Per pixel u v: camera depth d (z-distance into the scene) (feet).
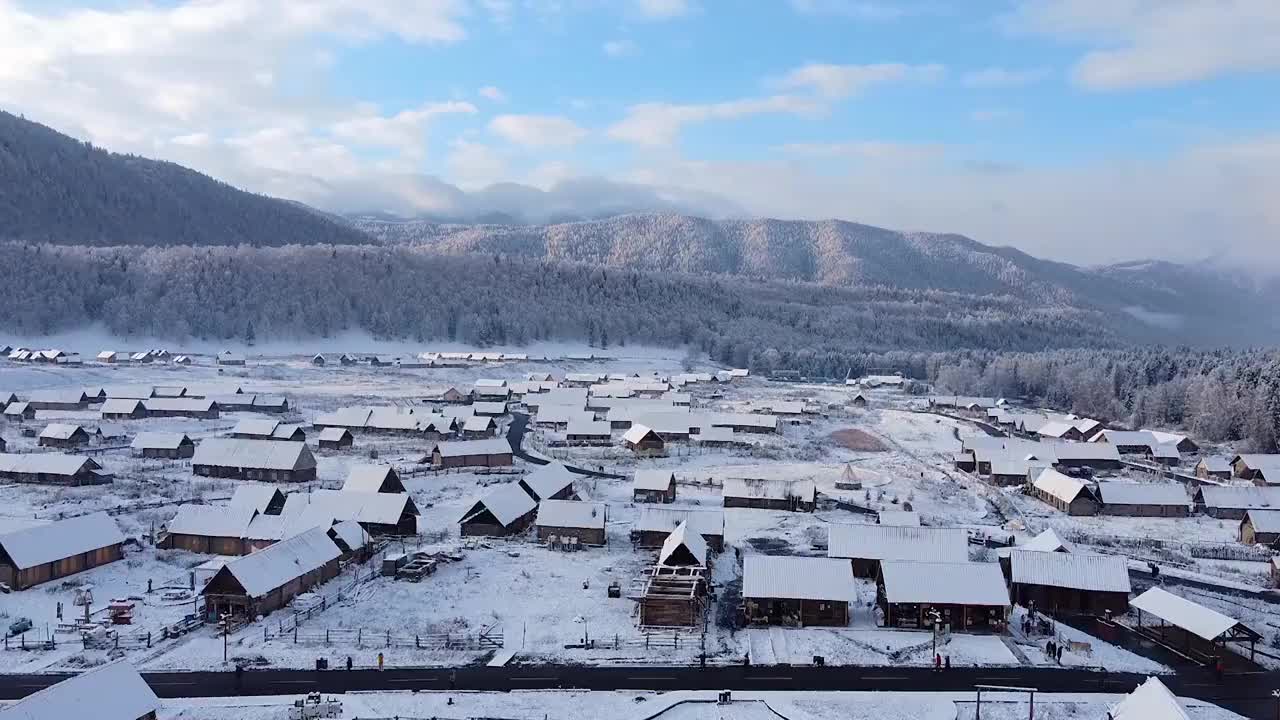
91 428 552.82
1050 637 242.99
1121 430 653.30
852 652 228.43
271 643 225.56
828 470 492.13
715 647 230.27
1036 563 271.90
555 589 273.75
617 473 476.13
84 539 281.74
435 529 347.56
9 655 213.05
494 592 269.64
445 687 200.75
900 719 187.93
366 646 225.35
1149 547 352.69
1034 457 504.02
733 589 282.77
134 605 248.32
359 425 582.76
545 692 198.49
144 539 314.96
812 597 249.14
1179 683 211.00
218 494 387.75
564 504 332.19
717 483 447.42
